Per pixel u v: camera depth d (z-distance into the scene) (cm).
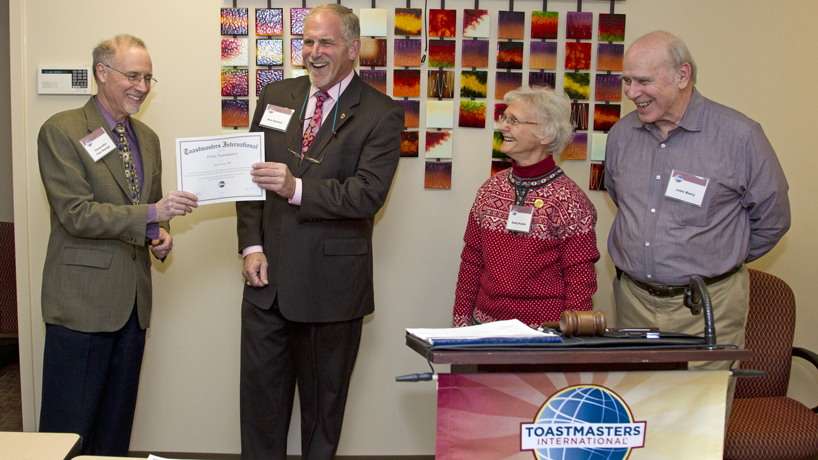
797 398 258
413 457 254
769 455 181
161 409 251
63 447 117
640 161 190
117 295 191
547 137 185
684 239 179
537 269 185
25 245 242
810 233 250
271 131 201
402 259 248
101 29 237
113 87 184
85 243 189
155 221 184
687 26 241
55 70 235
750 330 217
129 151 197
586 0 240
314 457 209
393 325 250
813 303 253
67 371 189
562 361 112
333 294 194
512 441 120
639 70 171
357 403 253
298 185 181
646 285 189
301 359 209
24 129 238
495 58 240
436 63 237
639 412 123
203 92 240
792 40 242
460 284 205
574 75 239
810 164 247
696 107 179
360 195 185
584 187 247
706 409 125
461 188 245
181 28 238
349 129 192
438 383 118
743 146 174
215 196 183
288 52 239
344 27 188
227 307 248
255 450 212
